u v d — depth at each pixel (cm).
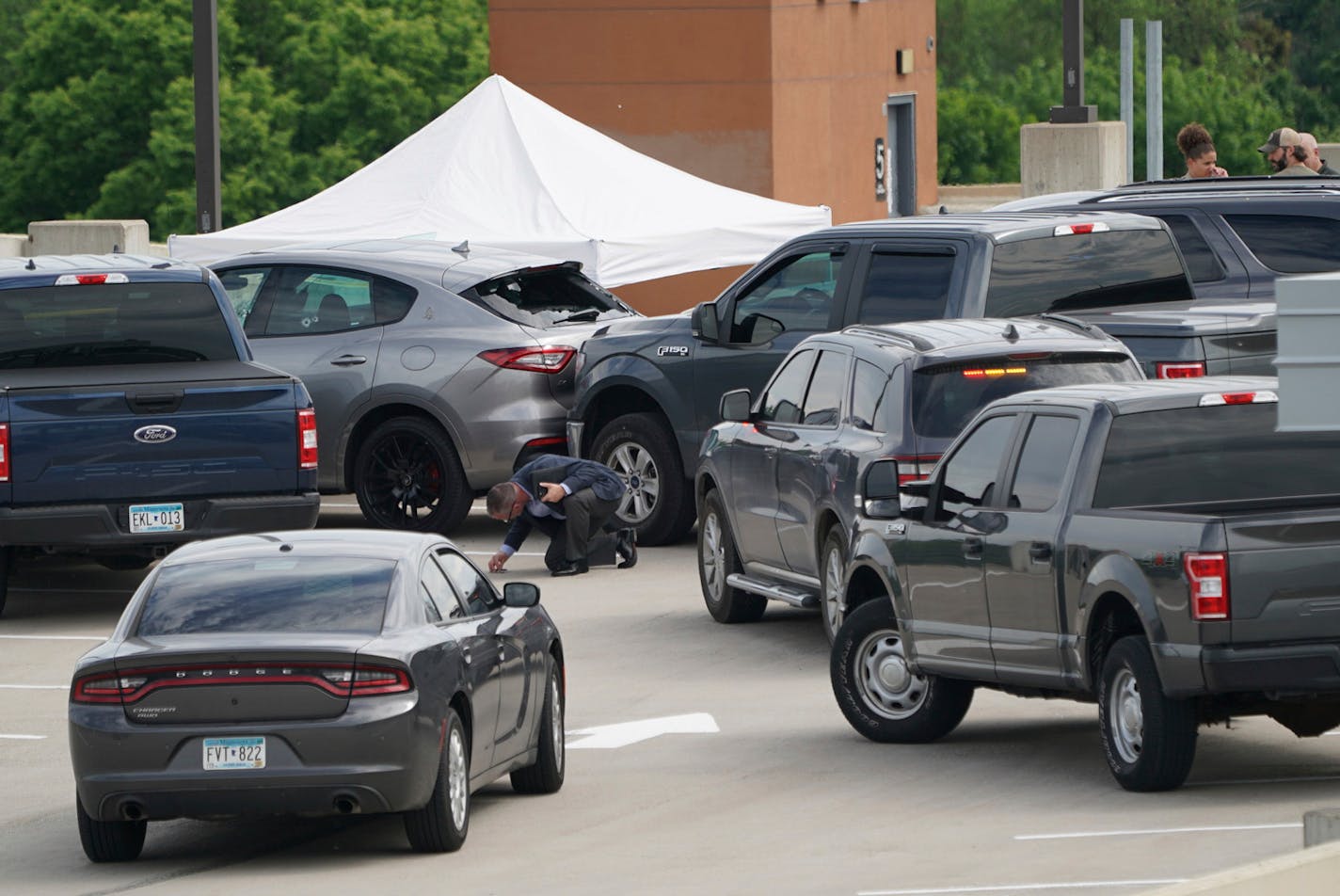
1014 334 3541
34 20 19238
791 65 8931
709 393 4778
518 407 5062
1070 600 2709
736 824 2691
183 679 2486
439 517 5138
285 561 2730
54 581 5028
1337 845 1806
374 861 2566
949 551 2955
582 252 5916
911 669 3083
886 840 2520
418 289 5178
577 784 3020
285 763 2469
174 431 4231
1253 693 2609
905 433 3478
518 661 2852
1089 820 2531
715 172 8862
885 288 4156
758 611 4216
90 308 4444
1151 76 8000
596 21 8894
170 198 17538
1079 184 7556
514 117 6550
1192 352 3762
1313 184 4650
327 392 5178
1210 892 1705
